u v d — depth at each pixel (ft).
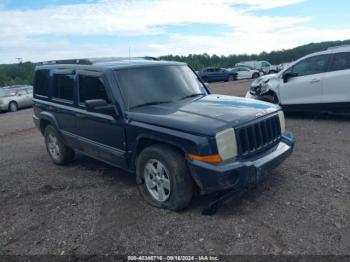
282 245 10.46
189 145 11.82
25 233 12.52
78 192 16.01
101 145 16.07
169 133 12.32
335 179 15.24
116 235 11.79
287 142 14.65
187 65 18.54
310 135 23.52
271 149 13.61
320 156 18.65
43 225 13.00
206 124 11.82
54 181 17.83
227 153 11.66
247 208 13.00
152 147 13.20
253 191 14.46
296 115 31.48
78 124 17.48
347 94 25.96
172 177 12.54
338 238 10.61
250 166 11.82
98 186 16.58
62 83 18.62
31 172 19.79
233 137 11.84
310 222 11.66
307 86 28.07
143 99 14.96
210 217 12.50
